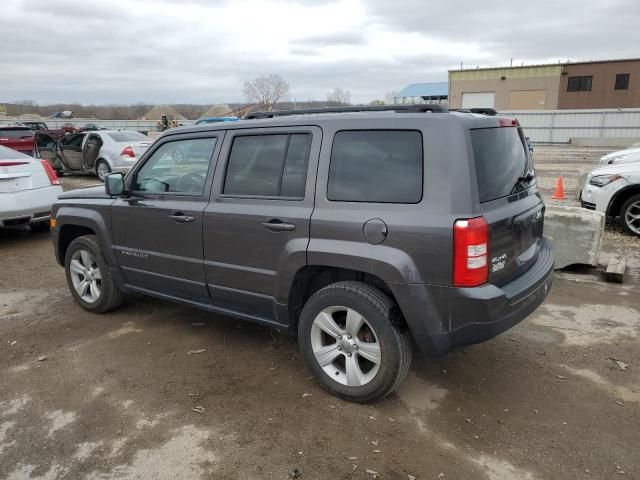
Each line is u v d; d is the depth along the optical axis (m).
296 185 3.43
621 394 3.46
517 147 3.59
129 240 4.47
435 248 2.88
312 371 3.54
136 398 3.46
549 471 2.73
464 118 3.00
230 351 4.15
